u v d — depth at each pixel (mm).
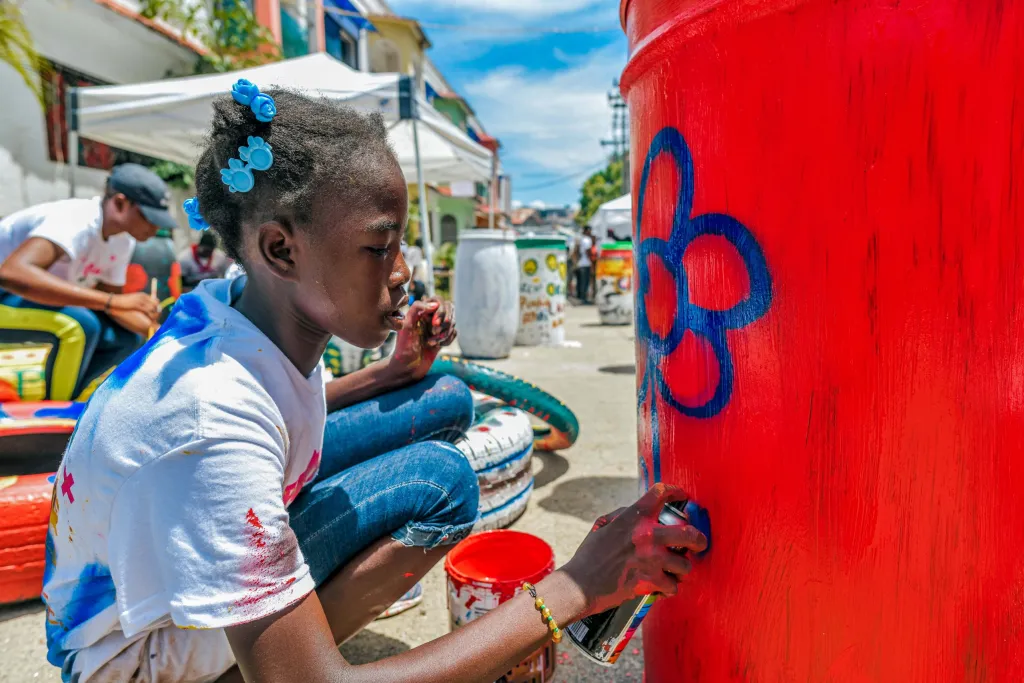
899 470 691
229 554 706
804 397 728
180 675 885
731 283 767
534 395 2164
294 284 803
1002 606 690
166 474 719
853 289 686
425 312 1360
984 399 663
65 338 2354
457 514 1111
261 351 818
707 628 853
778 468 756
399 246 809
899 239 662
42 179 4809
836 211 684
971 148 633
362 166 736
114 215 2336
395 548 1064
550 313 5938
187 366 762
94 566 831
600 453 2762
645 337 927
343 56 13266
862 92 656
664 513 807
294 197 726
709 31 741
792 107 693
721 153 753
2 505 1587
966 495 677
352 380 1376
